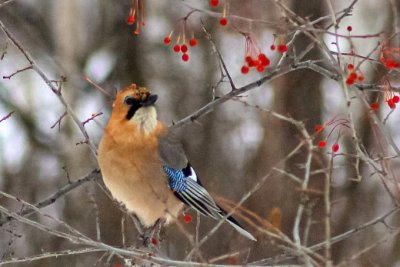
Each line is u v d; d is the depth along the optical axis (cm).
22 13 1780
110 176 1057
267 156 1605
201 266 875
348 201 1592
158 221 1088
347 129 1337
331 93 1644
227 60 1741
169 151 1079
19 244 1609
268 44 1507
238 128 1702
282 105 1591
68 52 1748
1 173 1738
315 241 1527
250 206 1565
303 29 875
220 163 1683
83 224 1633
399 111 1689
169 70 1752
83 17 1770
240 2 1379
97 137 1708
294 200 1541
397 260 1534
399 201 980
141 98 1061
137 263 923
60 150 1752
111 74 1756
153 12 1766
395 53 905
